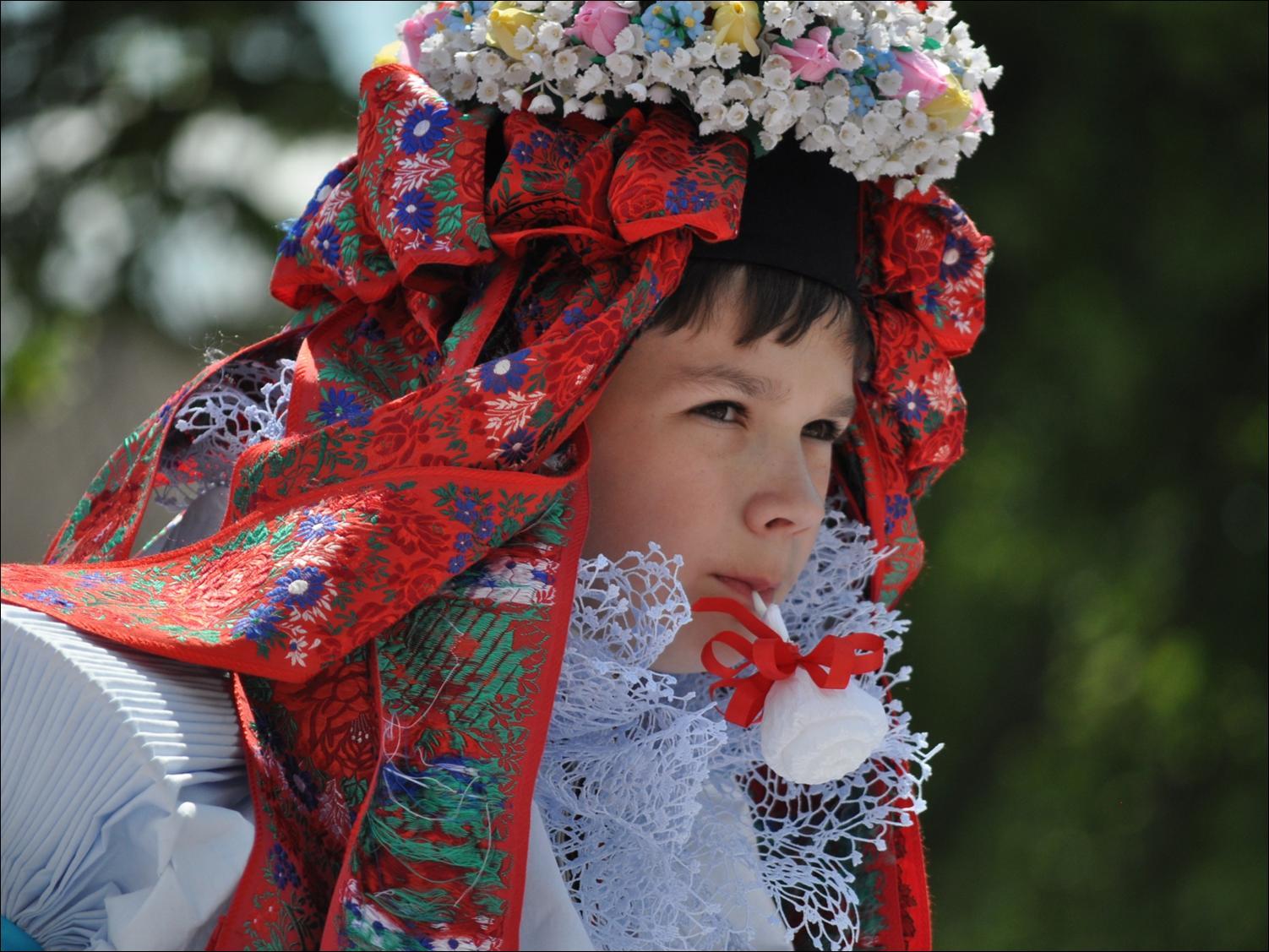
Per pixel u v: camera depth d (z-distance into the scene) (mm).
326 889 2320
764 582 2814
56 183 8656
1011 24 8891
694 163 2635
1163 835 9547
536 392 2484
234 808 2305
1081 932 9367
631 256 2670
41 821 2176
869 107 2789
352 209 2824
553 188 2660
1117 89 8852
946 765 10047
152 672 2268
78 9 8664
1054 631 10023
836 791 3109
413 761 2330
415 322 2803
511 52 2725
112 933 2119
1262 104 8695
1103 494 9555
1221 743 9594
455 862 2271
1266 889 9008
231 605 2336
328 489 2439
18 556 10164
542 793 2674
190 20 8664
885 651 3115
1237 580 9633
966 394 9336
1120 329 8938
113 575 2406
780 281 2775
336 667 2391
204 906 2170
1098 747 9766
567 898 2398
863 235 3119
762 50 2730
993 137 8992
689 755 2629
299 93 8641
